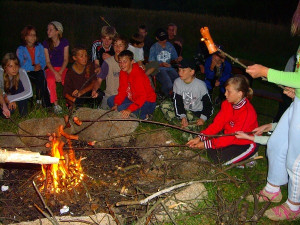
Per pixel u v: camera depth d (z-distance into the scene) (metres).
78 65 6.01
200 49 8.22
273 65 14.23
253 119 4.44
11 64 5.37
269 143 3.67
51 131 5.00
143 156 4.67
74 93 5.51
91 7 17.00
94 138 5.09
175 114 5.53
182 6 32.06
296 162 3.40
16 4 16.08
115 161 4.50
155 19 18.03
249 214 3.73
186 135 5.23
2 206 3.62
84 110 5.30
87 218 3.33
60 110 6.01
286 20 24.23
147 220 3.31
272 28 17.95
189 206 3.63
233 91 4.28
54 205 3.62
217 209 3.59
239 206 3.81
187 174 4.27
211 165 4.29
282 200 4.05
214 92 8.18
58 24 6.76
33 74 6.33
